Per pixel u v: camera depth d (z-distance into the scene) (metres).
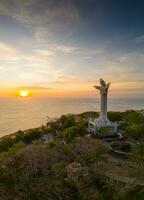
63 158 30.77
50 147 35.72
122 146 36.47
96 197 24.31
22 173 28.09
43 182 26.58
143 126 46.66
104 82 50.12
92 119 54.62
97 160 29.97
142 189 23.92
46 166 29.09
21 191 26.02
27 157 30.38
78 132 45.31
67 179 25.97
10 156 32.81
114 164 29.20
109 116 62.97
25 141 52.53
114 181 25.48
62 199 24.48
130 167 28.05
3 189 26.25
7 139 53.31
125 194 23.78
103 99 50.09
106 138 44.47
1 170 28.25
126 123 54.88
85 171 26.58
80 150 31.64
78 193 24.98
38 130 57.16
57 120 62.88
